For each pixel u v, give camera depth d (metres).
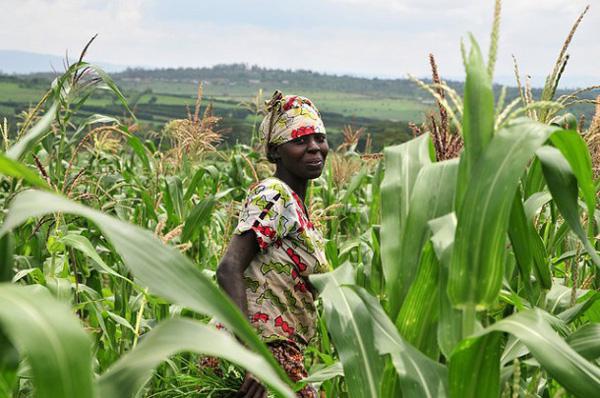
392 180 2.68
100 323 4.19
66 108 5.06
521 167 2.06
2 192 6.09
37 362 1.18
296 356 3.84
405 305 2.42
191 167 8.22
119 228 1.51
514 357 2.79
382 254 2.55
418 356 2.32
